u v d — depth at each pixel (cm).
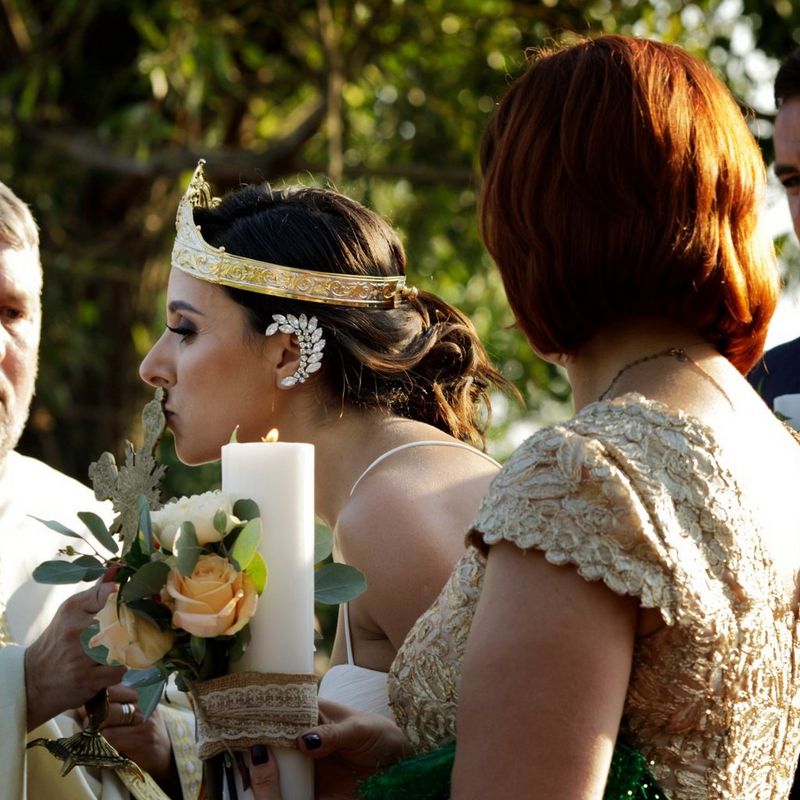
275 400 404
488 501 256
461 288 1407
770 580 263
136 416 1399
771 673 264
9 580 502
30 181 1375
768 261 284
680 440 258
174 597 291
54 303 1344
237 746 300
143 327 1417
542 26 1320
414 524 361
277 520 303
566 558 244
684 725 255
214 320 405
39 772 439
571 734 238
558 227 272
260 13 1362
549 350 287
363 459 396
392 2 1309
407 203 1453
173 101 1389
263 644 302
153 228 1424
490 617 248
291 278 402
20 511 519
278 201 421
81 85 1429
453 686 291
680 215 268
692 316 275
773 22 1231
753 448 271
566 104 272
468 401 426
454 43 1351
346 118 1400
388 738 310
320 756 304
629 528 245
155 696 316
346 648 380
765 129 1164
